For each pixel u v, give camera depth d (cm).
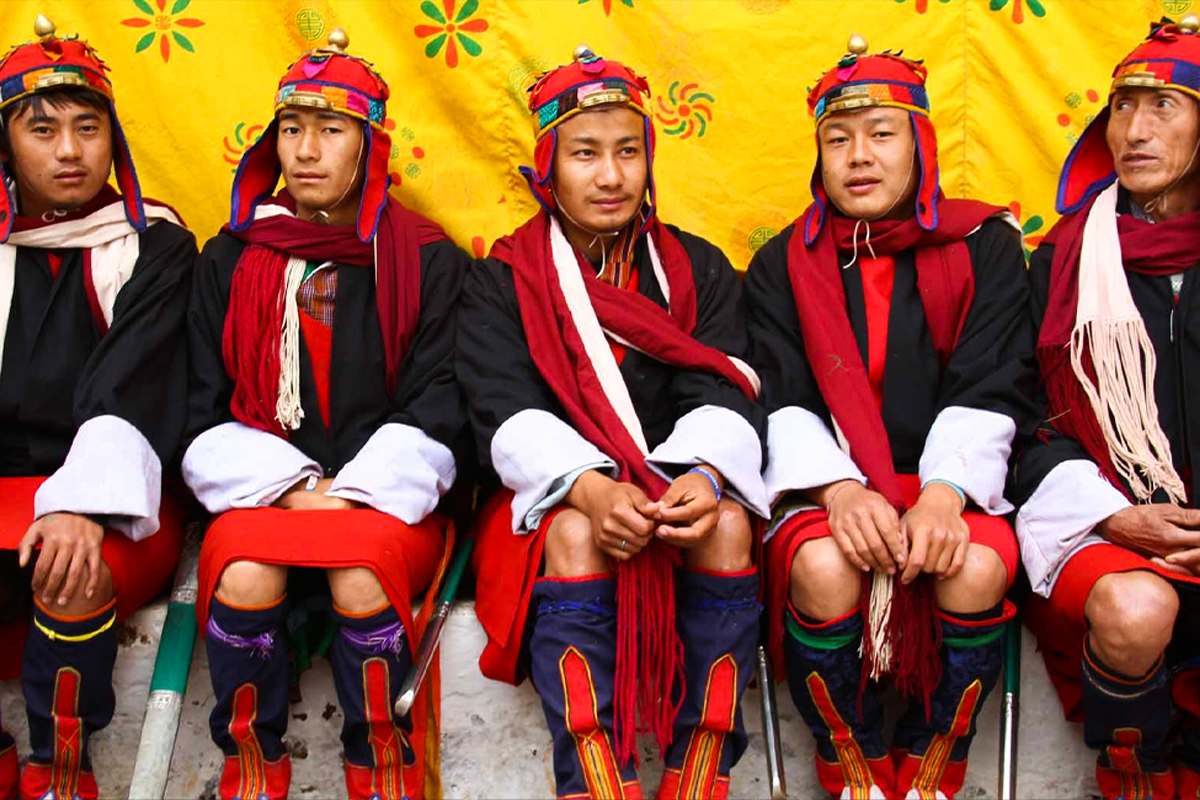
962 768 255
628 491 239
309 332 280
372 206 279
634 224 287
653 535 239
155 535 263
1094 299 272
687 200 332
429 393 276
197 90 325
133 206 280
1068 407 270
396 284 283
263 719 246
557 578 242
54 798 250
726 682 245
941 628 246
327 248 279
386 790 248
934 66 329
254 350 275
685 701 246
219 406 278
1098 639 239
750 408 270
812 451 264
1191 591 247
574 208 278
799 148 330
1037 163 329
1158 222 280
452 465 276
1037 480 264
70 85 269
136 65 324
